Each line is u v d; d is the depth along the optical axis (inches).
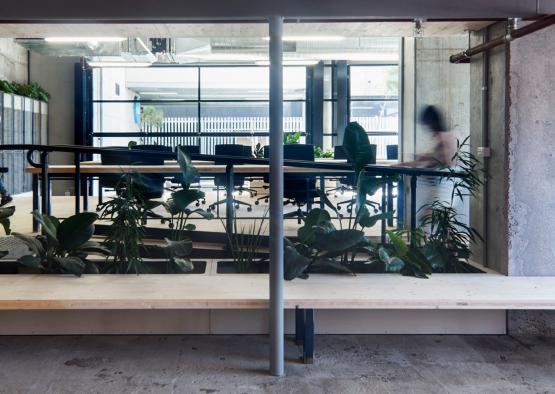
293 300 101.0
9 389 95.0
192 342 119.6
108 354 112.0
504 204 121.7
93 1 110.2
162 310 124.2
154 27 124.3
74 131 476.4
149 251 142.4
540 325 125.3
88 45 394.3
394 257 121.8
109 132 479.8
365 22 120.7
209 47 408.8
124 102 477.7
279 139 100.1
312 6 108.5
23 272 138.8
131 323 124.1
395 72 489.4
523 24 117.0
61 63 477.7
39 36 133.3
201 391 94.5
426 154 208.5
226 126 485.1
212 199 354.6
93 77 478.6
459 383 98.3
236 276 122.0
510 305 100.8
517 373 103.2
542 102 119.4
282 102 100.8
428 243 132.5
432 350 115.6
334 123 490.3
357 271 132.4
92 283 114.0
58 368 104.7
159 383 97.7
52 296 102.4
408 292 105.9
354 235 121.2
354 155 126.2
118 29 126.9
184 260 132.2
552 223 121.1
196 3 109.0
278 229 99.7
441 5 112.9
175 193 133.6
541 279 118.0
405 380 99.7
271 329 100.8
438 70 208.8
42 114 461.7
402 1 112.1
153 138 482.9
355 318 125.6
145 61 416.5
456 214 139.9
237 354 112.4
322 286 111.5
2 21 115.6
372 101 492.7
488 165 129.3
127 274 124.2
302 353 113.3
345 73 482.9
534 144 120.0
